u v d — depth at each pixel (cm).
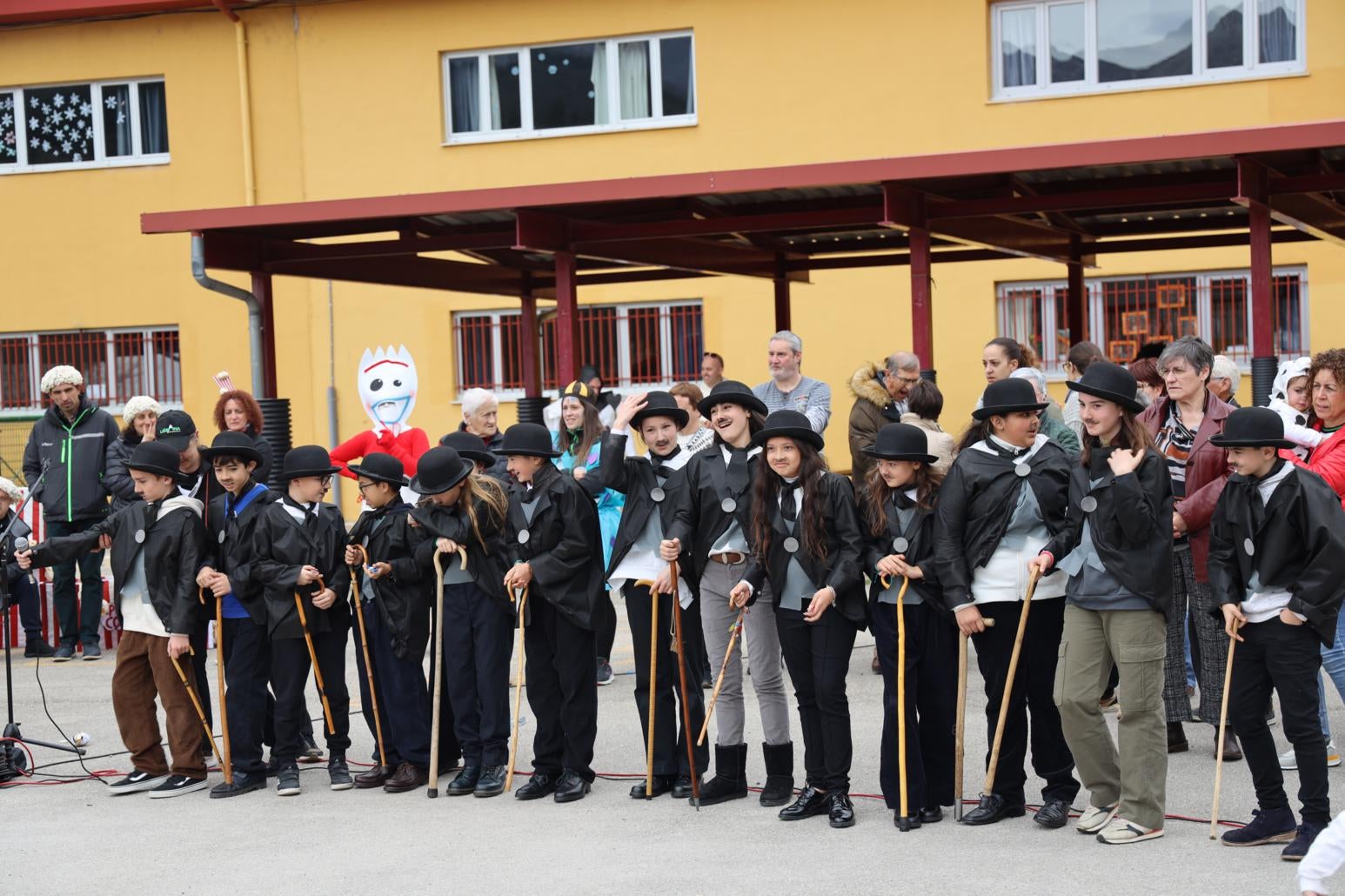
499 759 703
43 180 1922
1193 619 691
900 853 573
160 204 1894
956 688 617
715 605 651
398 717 713
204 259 1112
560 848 604
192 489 752
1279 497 543
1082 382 561
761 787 688
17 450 1889
